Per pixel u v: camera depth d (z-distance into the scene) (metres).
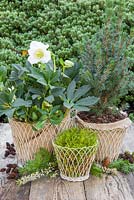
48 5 3.31
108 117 1.75
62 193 1.52
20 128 1.65
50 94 1.63
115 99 1.72
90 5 3.20
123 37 1.69
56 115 1.64
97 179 1.62
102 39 1.71
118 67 1.66
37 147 1.68
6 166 1.71
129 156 1.77
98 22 3.11
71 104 1.61
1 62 2.72
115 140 1.70
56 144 1.58
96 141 1.59
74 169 1.58
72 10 3.20
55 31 3.07
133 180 1.62
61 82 1.71
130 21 3.02
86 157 1.57
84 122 1.70
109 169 1.66
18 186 1.58
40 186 1.57
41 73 1.62
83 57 1.73
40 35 3.15
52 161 1.67
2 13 3.20
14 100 1.65
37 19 3.25
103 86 1.65
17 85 1.66
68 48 2.90
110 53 1.68
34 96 1.60
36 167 1.64
